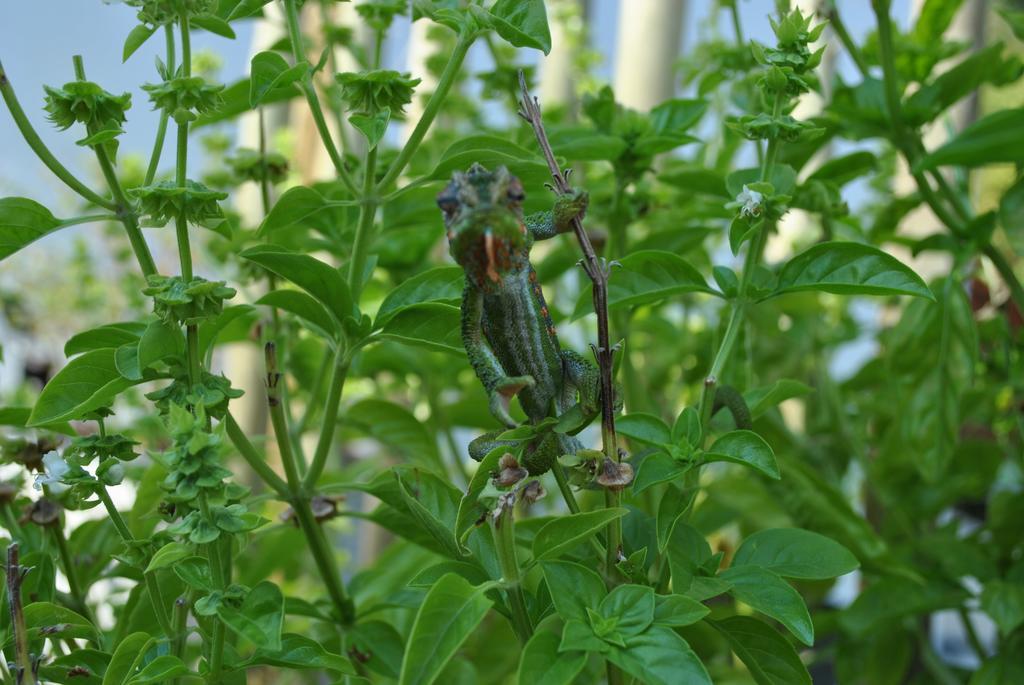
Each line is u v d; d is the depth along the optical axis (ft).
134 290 3.89
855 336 4.32
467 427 3.84
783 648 3.10
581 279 3.64
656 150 3.45
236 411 4.41
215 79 4.06
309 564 4.29
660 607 2.99
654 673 2.92
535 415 3.03
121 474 3.09
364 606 3.46
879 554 3.52
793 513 3.60
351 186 3.22
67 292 4.79
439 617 2.94
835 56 4.67
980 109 4.23
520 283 2.99
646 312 4.04
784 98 3.17
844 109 3.54
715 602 3.67
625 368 3.58
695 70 3.78
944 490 3.81
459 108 3.85
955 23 4.26
